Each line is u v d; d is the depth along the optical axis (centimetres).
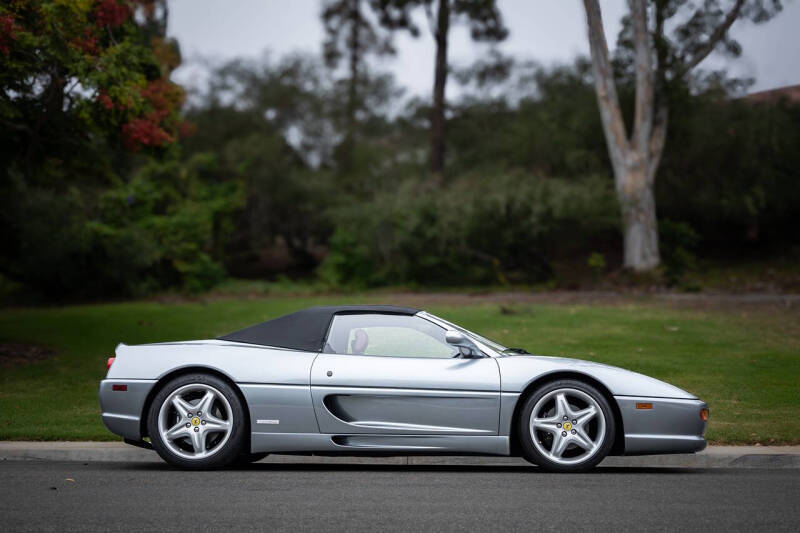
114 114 1345
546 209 2997
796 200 3500
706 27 3078
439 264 3419
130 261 3002
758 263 3469
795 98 3697
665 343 1399
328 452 627
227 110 4684
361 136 4772
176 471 628
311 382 624
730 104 3456
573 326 1645
